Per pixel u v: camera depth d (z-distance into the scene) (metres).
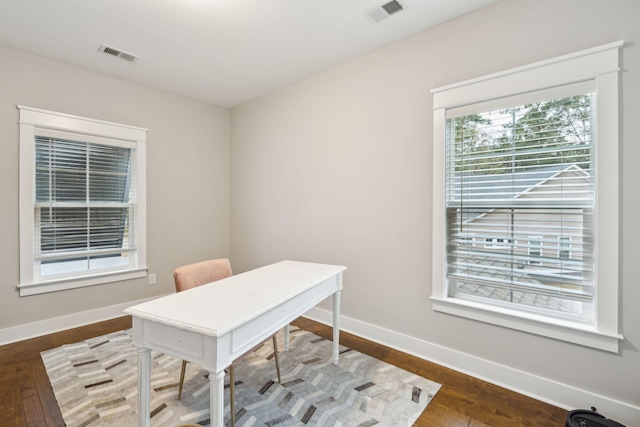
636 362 1.56
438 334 2.24
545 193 1.84
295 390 1.91
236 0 1.94
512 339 1.92
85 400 1.80
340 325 2.84
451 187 2.21
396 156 2.45
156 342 1.34
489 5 1.97
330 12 2.07
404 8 2.02
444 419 1.66
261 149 3.62
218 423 1.20
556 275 1.81
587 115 1.70
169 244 3.52
